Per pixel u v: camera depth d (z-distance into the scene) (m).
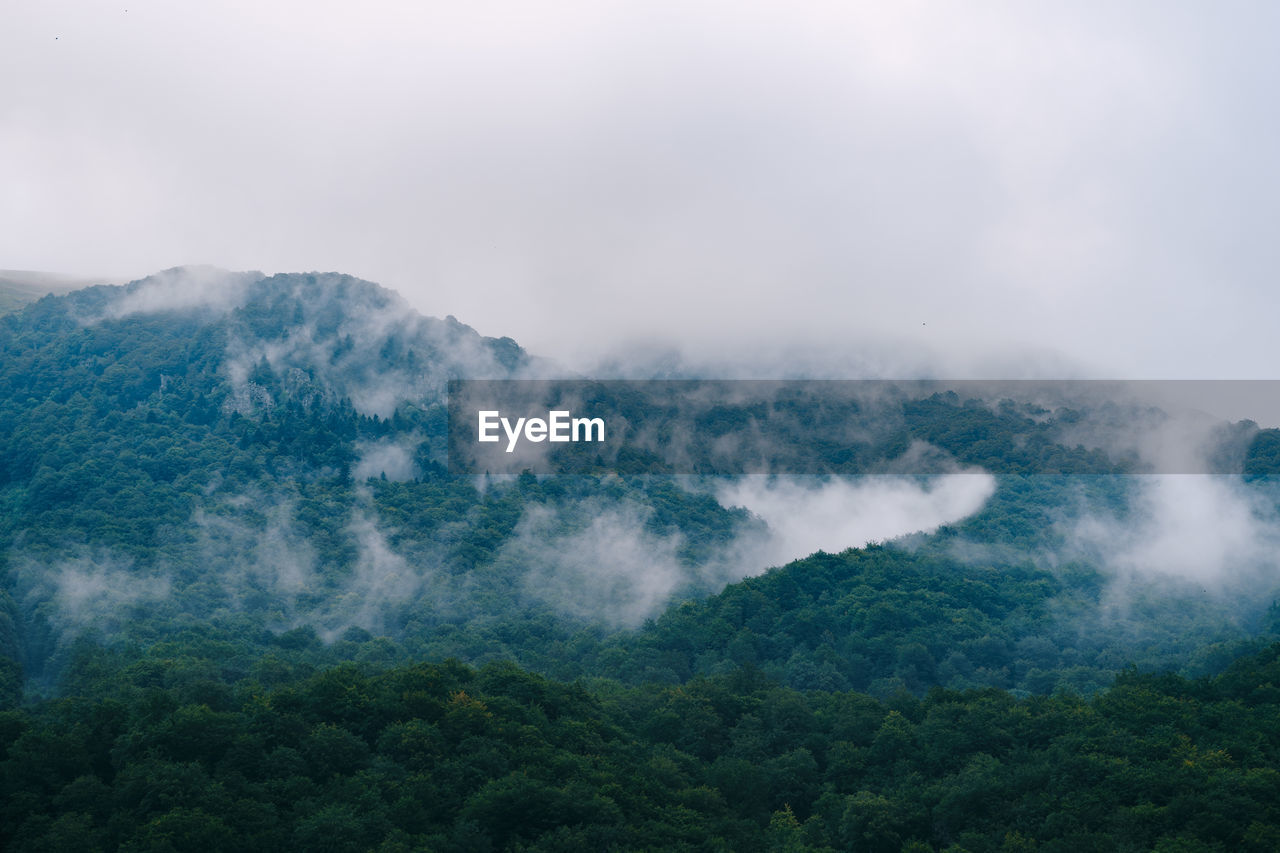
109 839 139.12
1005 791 164.12
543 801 152.88
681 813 162.50
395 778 157.88
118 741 162.00
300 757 159.75
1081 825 151.38
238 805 142.88
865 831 162.88
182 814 137.00
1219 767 161.38
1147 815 150.12
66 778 156.25
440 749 166.62
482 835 146.38
